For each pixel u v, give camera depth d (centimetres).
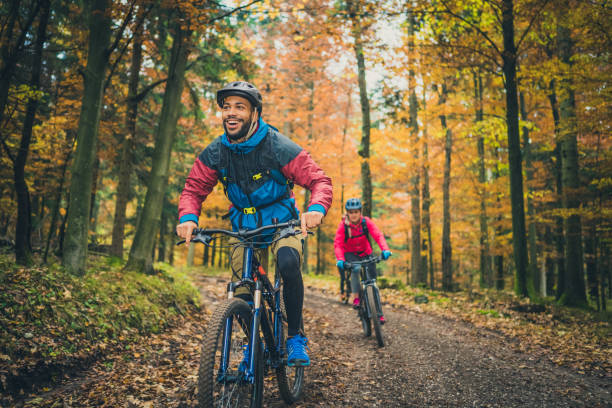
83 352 398
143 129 1214
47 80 790
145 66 1179
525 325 713
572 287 1176
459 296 1107
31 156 884
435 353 489
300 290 264
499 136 1351
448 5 1010
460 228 1942
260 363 246
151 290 645
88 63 628
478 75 1478
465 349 512
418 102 1764
